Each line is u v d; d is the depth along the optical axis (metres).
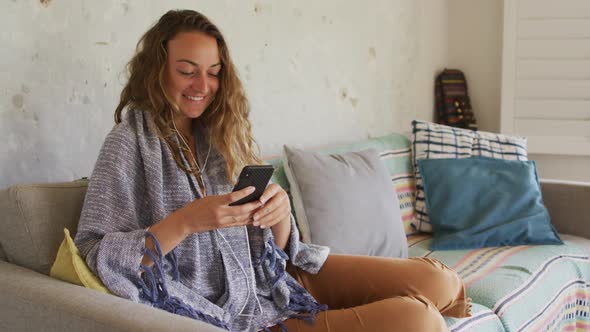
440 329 1.43
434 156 2.67
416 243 2.49
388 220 2.21
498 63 3.79
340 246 2.06
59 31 1.76
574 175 3.64
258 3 2.47
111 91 1.92
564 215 2.62
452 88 3.79
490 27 3.79
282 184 2.13
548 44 3.49
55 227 1.42
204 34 1.52
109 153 1.39
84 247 1.32
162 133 1.48
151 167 1.42
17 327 1.27
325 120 2.89
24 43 1.67
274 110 2.59
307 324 1.48
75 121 1.82
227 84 1.58
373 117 3.23
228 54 1.58
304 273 1.70
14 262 1.43
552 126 3.53
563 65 3.48
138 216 1.41
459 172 2.59
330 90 2.91
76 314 1.16
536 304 1.96
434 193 2.57
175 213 1.33
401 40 3.43
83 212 1.35
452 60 3.92
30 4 1.68
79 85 1.82
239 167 1.60
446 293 1.60
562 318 2.15
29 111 1.70
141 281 1.30
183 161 1.49
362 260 1.67
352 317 1.45
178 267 1.46
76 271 1.28
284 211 1.50
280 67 2.61
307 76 2.76
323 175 2.12
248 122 1.66
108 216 1.35
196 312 1.39
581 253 2.39
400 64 3.43
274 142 2.60
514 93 3.59
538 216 2.49
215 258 1.50
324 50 2.85
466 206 2.52
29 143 1.70
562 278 2.19
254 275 1.58
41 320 1.22
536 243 2.45
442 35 3.88
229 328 1.47
